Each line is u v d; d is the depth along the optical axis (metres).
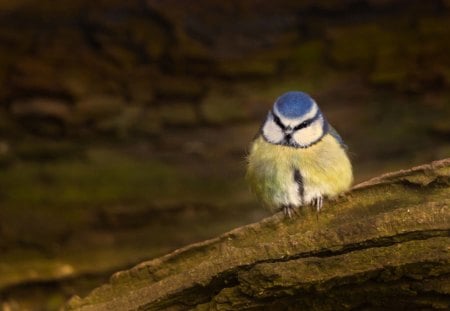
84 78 13.80
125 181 13.55
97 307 7.73
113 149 13.86
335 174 8.92
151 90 14.08
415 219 7.08
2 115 13.68
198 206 13.38
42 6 13.59
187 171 13.75
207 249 7.88
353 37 14.23
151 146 13.95
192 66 14.08
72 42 13.77
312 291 7.27
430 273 7.07
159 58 13.98
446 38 14.12
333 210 7.86
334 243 7.21
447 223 7.03
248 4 14.08
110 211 13.20
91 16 13.75
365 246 7.18
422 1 14.17
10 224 13.01
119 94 13.98
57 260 12.84
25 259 12.84
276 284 7.19
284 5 14.15
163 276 7.92
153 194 13.47
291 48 14.23
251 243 7.83
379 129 14.05
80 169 13.59
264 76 14.27
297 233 7.64
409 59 14.18
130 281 7.99
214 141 13.98
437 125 13.84
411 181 7.59
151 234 13.20
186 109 14.10
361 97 14.27
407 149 13.86
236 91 14.20
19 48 13.62
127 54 13.91
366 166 13.77
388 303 7.37
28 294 12.63
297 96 9.22
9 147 13.59
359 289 7.28
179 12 13.92
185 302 7.55
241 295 7.34
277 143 9.01
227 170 13.78
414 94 14.29
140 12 13.86
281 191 8.96
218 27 14.09
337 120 14.09
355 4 14.15
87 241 13.07
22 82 13.62
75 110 13.71
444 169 7.50
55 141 13.73
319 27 14.24
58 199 13.29
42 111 13.61
